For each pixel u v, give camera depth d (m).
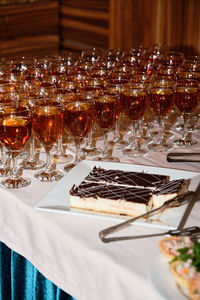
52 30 6.20
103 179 1.16
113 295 0.92
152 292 0.84
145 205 1.04
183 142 1.60
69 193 1.16
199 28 4.63
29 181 1.28
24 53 6.02
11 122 1.25
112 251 0.95
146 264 0.90
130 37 5.27
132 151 1.50
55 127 1.29
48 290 1.31
